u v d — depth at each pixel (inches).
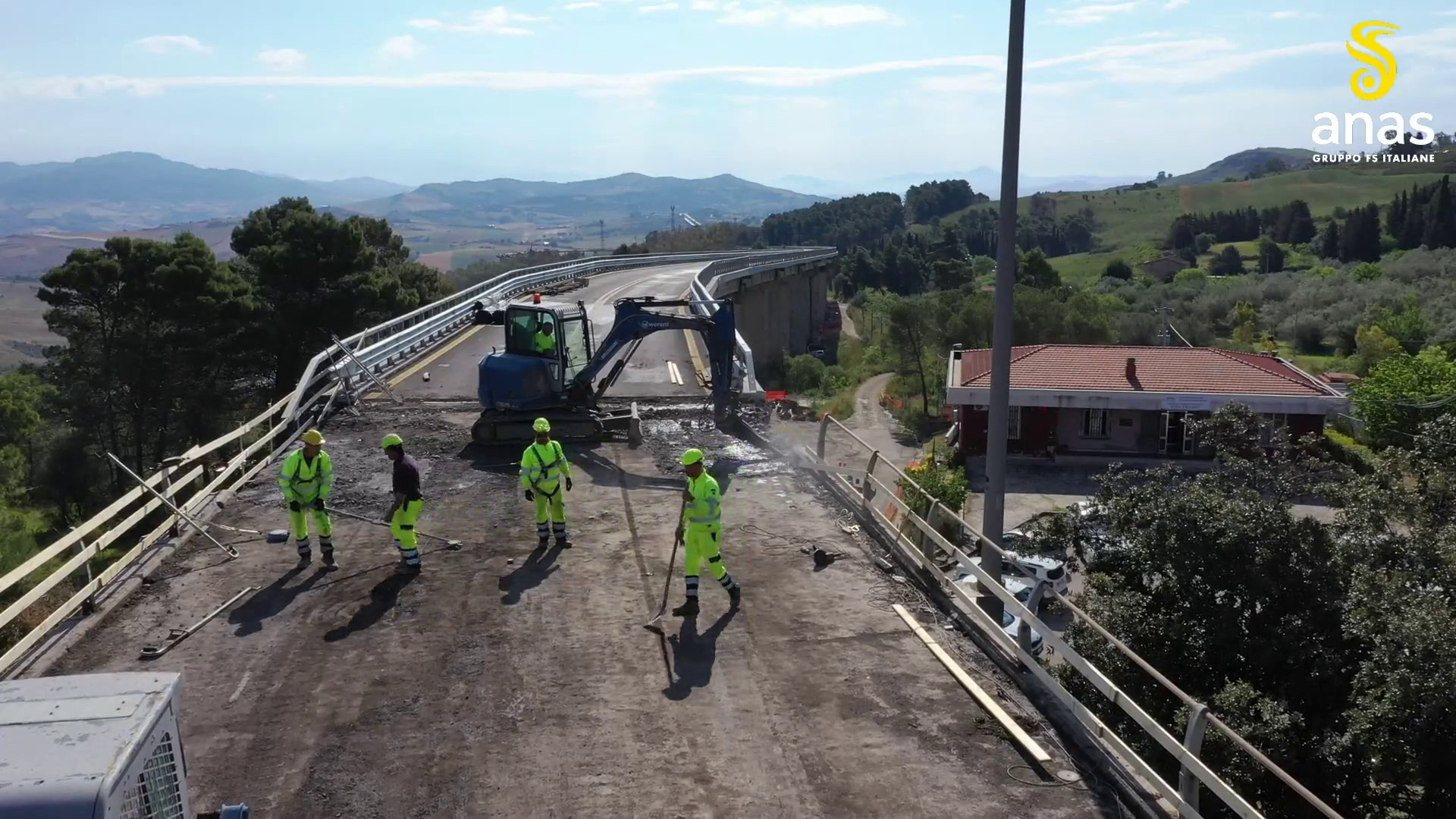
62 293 1600.6
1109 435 1504.7
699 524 421.1
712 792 298.5
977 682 366.3
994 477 447.8
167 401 1692.9
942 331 2412.6
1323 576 544.7
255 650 391.2
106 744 197.6
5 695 217.0
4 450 1813.5
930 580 466.0
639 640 401.1
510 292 1779.0
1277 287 3097.9
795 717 343.0
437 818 285.7
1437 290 2664.9
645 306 773.3
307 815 286.8
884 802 294.4
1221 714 484.7
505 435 708.7
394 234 2709.2
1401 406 1521.9
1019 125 426.0
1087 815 289.3
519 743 324.8
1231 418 798.5
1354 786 473.4
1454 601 551.2
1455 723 425.1
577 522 545.0
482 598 442.3
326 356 840.3
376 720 339.3
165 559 487.2
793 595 447.5
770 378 2664.9
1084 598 591.5
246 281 1857.8
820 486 613.9
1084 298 2524.6
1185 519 564.7
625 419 734.5
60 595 635.5
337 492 602.2
